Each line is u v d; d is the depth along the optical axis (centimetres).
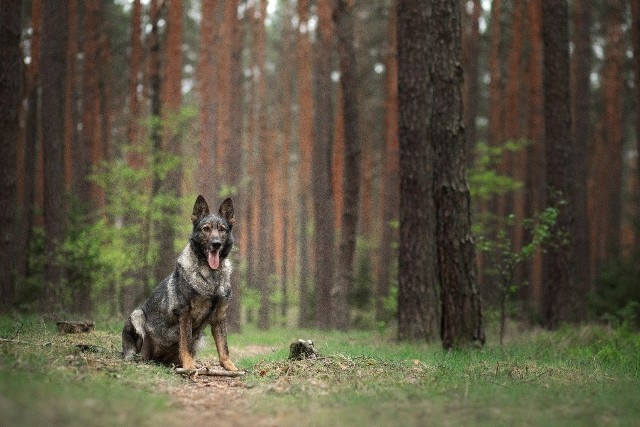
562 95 1767
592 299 2202
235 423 527
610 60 3197
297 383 709
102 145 2775
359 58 3381
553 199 1748
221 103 2719
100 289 2108
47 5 1688
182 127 2044
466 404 586
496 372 805
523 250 1305
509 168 3053
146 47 3050
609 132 3272
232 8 2706
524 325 1812
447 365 877
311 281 4359
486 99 4197
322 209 2542
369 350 1110
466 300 1184
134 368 747
